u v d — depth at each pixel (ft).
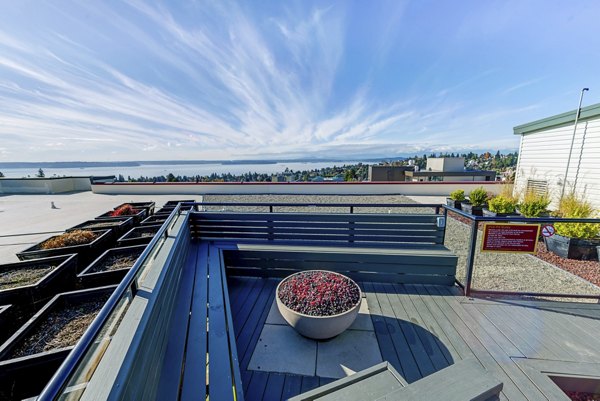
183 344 5.03
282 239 11.34
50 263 9.16
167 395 3.93
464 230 18.78
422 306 8.06
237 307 8.25
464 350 6.22
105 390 2.64
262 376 5.62
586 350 6.11
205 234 11.71
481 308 7.91
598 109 18.29
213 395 3.89
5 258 13.67
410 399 2.73
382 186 36.99
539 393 4.99
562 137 21.26
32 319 5.94
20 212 25.59
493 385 2.87
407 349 6.32
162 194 39.22
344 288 7.23
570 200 17.07
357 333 6.91
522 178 25.35
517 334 6.73
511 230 8.07
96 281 8.20
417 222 10.44
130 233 12.60
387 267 9.43
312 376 5.62
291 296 6.98
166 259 6.08
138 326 3.63
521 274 11.58
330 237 11.02
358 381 3.82
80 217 23.38
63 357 5.09
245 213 11.41
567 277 11.22
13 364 4.78
